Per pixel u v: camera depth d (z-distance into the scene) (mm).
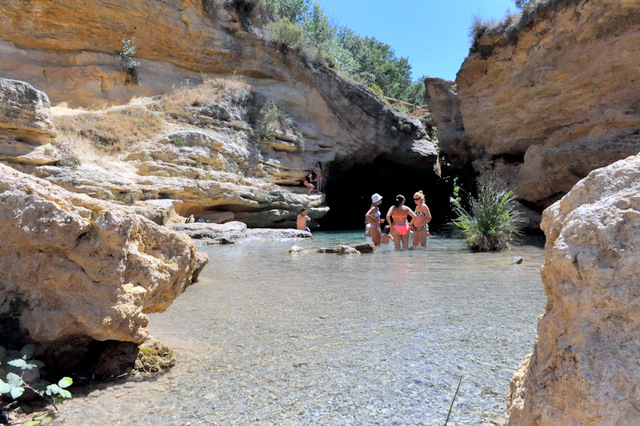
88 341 3158
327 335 3811
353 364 3145
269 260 9094
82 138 15859
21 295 2871
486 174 18797
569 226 1631
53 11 18609
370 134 25516
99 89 19438
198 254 6496
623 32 13195
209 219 17234
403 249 11117
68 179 13281
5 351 2662
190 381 2928
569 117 14984
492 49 17578
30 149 13359
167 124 18547
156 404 2607
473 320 4160
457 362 3129
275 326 4109
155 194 15227
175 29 21531
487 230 10703
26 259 2863
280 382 2877
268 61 24141
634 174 1651
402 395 2650
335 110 25062
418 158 26469
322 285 6113
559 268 1598
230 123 20719
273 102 22969
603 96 13883
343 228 24672
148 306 3529
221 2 22750
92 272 2945
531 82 15977
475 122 19031
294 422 2367
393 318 4293
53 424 2367
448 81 22375
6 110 12766
